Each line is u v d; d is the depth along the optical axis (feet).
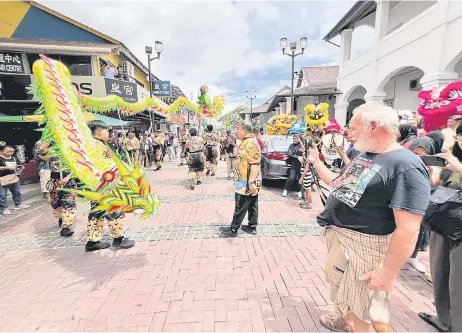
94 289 9.51
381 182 4.95
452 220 6.44
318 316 8.00
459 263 6.40
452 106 8.27
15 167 19.65
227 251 12.28
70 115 10.11
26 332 7.54
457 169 6.21
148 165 41.37
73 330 7.59
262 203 20.01
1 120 22.41
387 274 4.91
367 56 40.32
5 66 27.96
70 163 9.89
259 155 13.16
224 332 7.42
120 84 33.04
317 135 17.63
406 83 41.16
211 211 18.37
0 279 10.28
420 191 4.60
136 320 7.93
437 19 26.37
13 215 18.62
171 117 42.78
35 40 26.96
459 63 29.66
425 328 7.51
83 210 17.80
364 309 5.60
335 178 6.44
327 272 6.42
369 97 38.91
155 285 9.70
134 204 10.19
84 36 37.47
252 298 8.87
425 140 8.41
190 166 25.53
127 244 12.75
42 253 12.45
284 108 75.82
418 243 10.31
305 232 14.39
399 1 39.11
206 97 28.71
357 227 5.52
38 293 9.34
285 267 10.84
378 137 5.21
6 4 32.81
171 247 12.78
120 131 43.83
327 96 59.26
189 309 8.38
